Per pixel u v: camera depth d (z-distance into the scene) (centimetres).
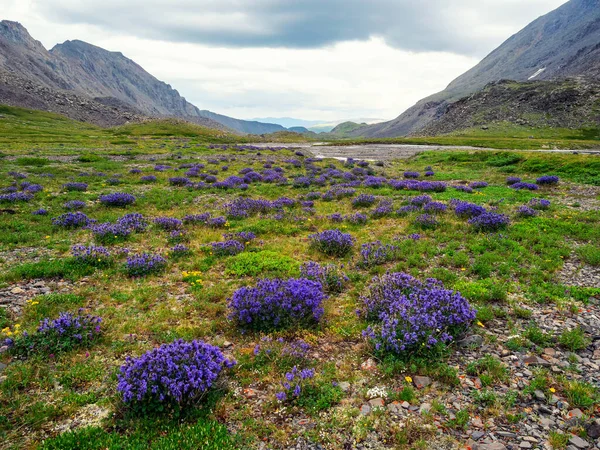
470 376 141
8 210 342
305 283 186
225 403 131
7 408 126
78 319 161
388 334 151
